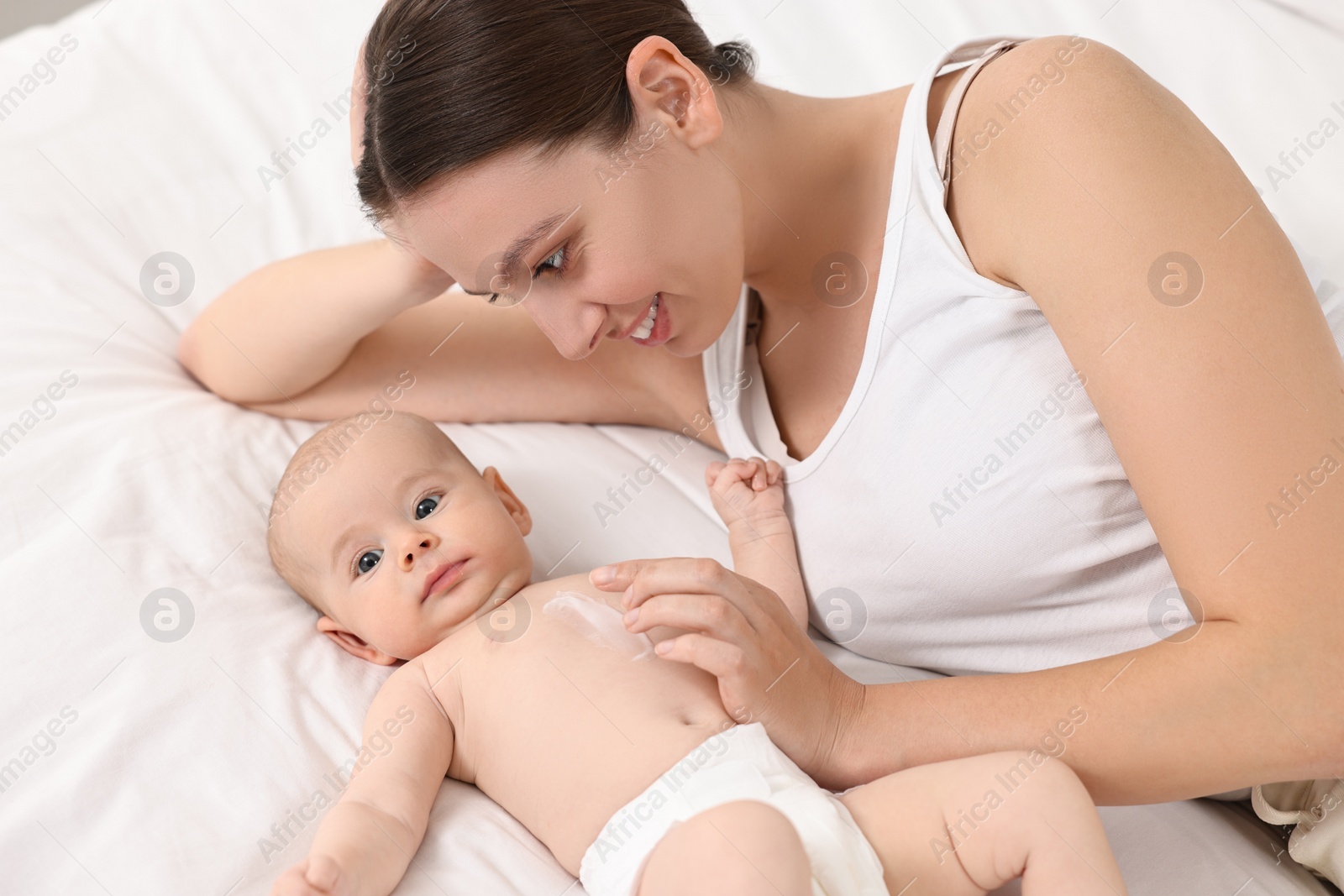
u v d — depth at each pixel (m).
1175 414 0.93
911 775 1.05
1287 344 0.92
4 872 1.06
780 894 0.92
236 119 2.19
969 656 1.33
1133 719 0.97
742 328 1.46
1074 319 1.01
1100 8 2.02
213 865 1.09
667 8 1.17
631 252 1.09
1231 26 1.94
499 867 1.12
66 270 1.84
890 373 1.24
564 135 1.04
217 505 1.48
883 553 1.29
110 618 1.29
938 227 1.17
